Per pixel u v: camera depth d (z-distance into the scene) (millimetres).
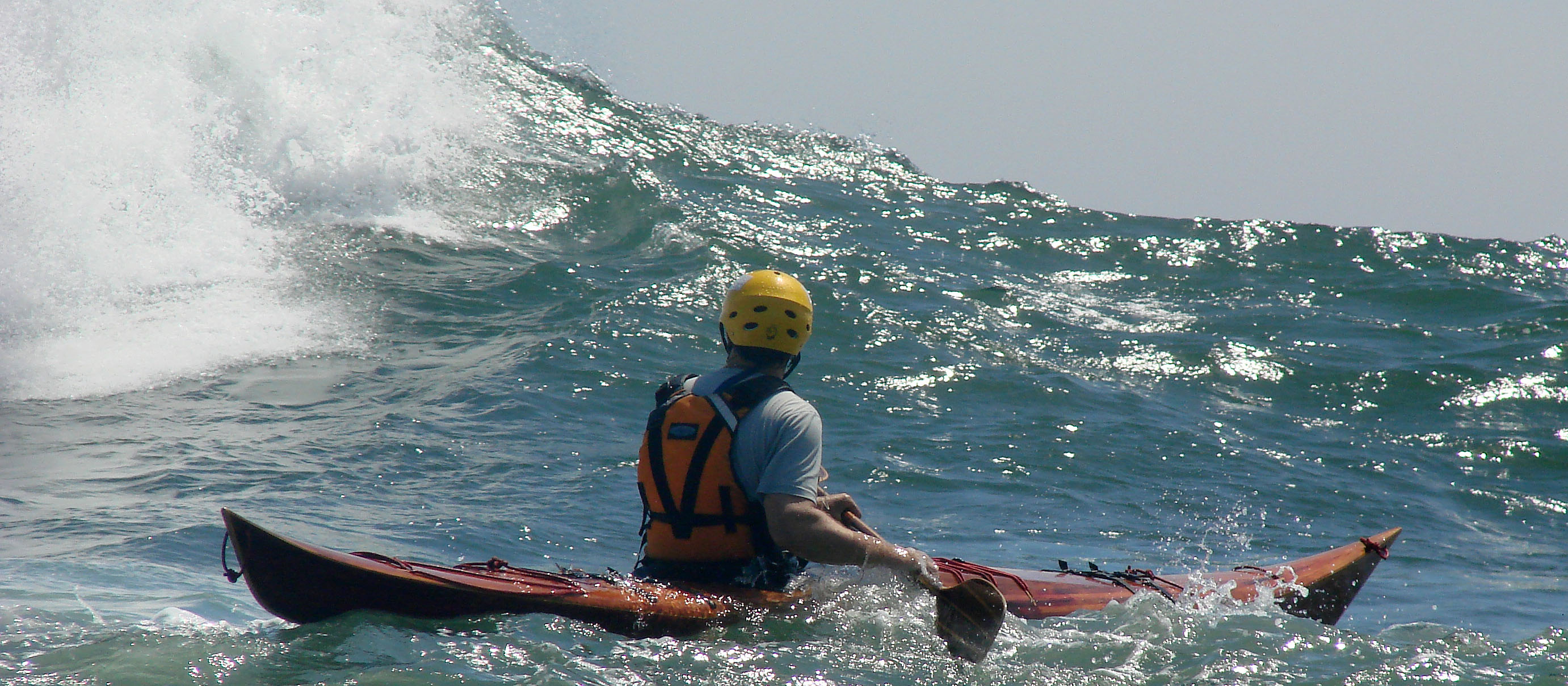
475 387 34969
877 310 48281
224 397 34031
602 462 28547
